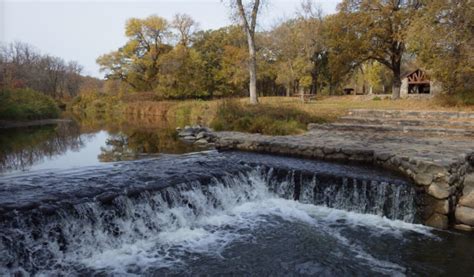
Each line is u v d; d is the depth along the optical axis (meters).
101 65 44.28
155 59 42.78
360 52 25.11
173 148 12.58
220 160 8.81
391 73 46.41
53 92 55.94
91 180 6.50
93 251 5.06
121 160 9.84
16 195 5.41
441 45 14.86
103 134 17.34
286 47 32.38
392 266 4.64
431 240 5.45
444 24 14.84
